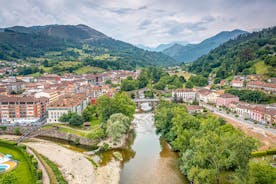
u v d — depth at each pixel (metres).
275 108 171.75
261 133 130.88
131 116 162.62
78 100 188.50
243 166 68.38
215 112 189.25
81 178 91.88
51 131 148.75
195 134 97.44
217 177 75.94
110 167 102.12
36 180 82.19
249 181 63.97
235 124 150.50
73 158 110.94
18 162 99.38
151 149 123.00
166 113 145.62
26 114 174.38
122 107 160.12
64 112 165.75
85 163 105.56
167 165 102.00
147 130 159.62
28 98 177.25
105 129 139.38
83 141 135.88
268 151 99.19
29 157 102.69
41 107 182.50
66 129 150.62
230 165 79.44
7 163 98.06
